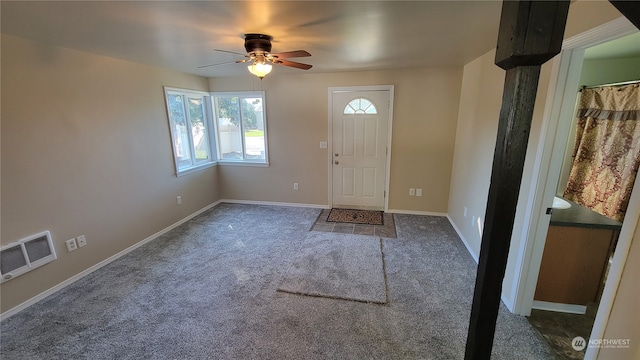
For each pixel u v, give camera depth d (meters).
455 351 1.86
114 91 2.99
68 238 2.60
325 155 4.50
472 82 3.27
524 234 2.04
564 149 1.83
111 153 2.99
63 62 2.50
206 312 2.24
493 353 1.84
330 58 3.15
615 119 3.19
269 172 4.78
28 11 1.64
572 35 1.62
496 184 0.84
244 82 4.47
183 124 4.20
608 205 3.29
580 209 2.28
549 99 1.78
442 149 4.06
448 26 2.00
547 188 1.90
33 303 2.33
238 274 2.77
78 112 2.64
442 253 3.16
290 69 3.85
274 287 2.55
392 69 3.93
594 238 2.05
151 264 2.97
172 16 1.76
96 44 2.42
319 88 4.25
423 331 2.03
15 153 2.21
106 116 2.92
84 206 2.74
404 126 4.10
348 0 1.53
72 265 2.64
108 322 2.13
